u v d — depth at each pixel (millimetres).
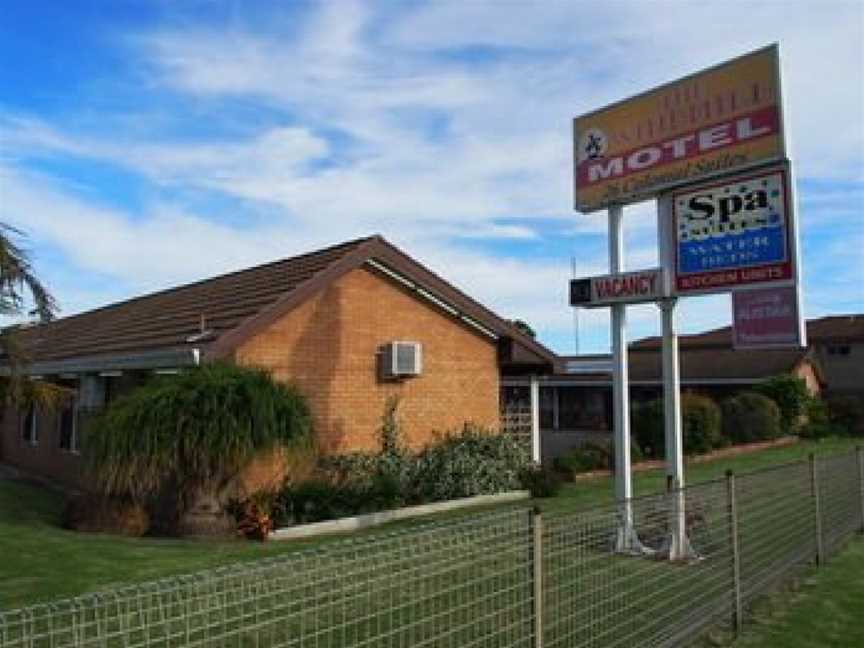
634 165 10883
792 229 9406
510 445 15914
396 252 15156
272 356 13539
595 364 32750
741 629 7258
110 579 8227
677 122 10414
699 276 10242
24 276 11398
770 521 9953
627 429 10875
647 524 8539
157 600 4852
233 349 12703
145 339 15109
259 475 12328
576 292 11406
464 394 16453
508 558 5883
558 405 37500
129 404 11430
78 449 16516
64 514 12188
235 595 5113
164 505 11719
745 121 9703
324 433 14117
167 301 20125
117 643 4426
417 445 15523
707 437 23938
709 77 10094
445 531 6504
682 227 10453
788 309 9547
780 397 31672
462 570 5816
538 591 5207
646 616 6668
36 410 18375
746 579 8211
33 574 8414
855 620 7566
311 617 4988
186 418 11055
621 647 6031
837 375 42656
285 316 13750
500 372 17516
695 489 8734
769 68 9500
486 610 5547
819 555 9969
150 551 9773
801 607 8008
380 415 15000
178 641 4520
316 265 15047
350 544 5359
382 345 15133
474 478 14695
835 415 35406
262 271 17828
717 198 10094
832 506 11664
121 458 11141
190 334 13617
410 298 15695
